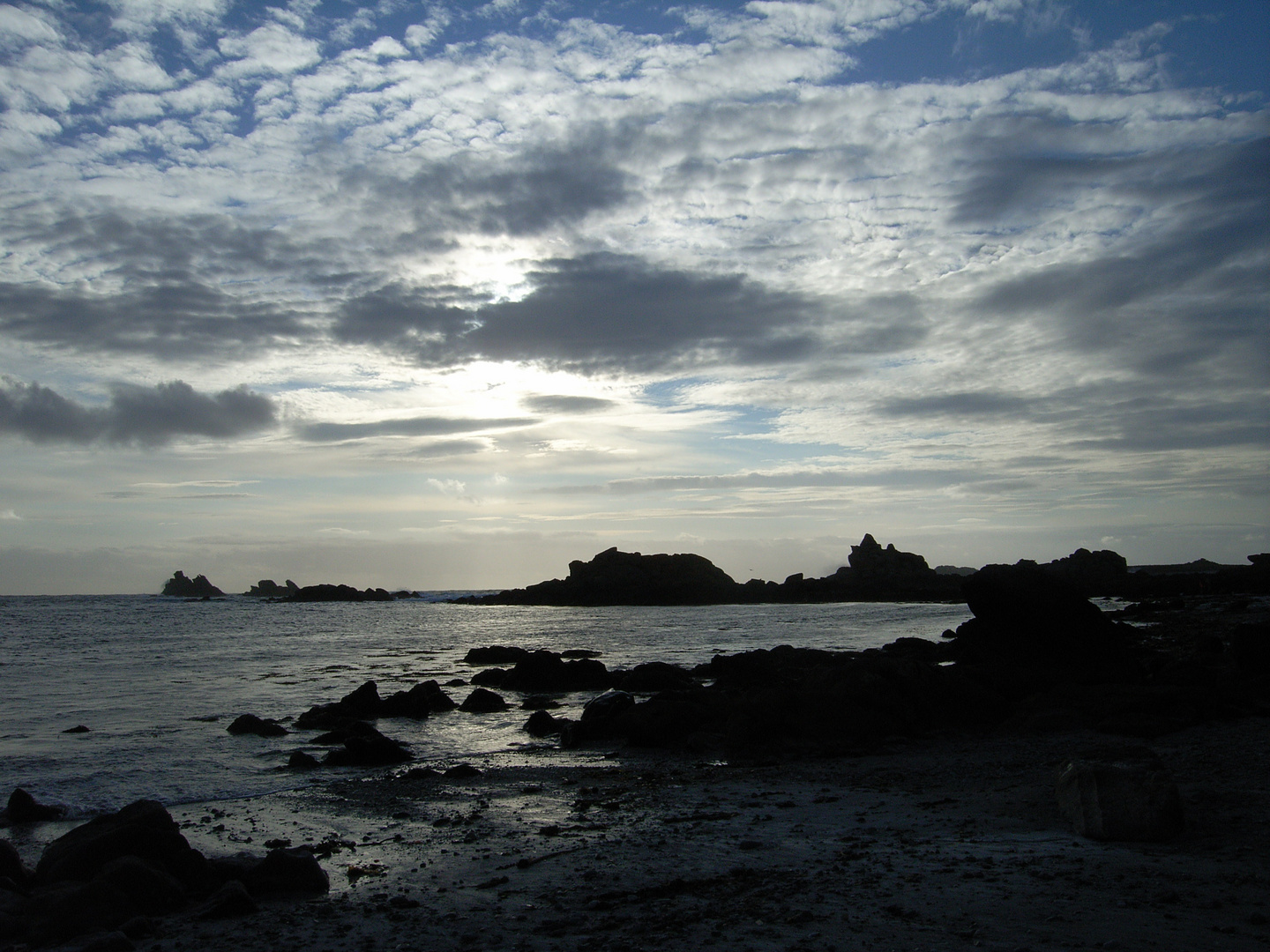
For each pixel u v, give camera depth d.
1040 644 23.52
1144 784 9.45
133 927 7.65
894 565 123.12
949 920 6.91
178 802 13.68
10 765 16.61
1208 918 6.73
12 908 7.96
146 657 44.50
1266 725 16.25
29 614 110.06
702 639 51.97
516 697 28.19
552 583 126.50
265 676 34.62
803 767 15.41
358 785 14.88
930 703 18.69
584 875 8.89
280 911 8.20
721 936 6.85
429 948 6.99
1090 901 7.21
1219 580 76.12
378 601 175.00
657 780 14.52
